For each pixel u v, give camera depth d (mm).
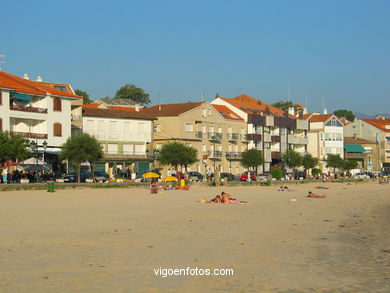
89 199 42531
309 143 128750
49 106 72312
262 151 110688
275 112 123438
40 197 43594
